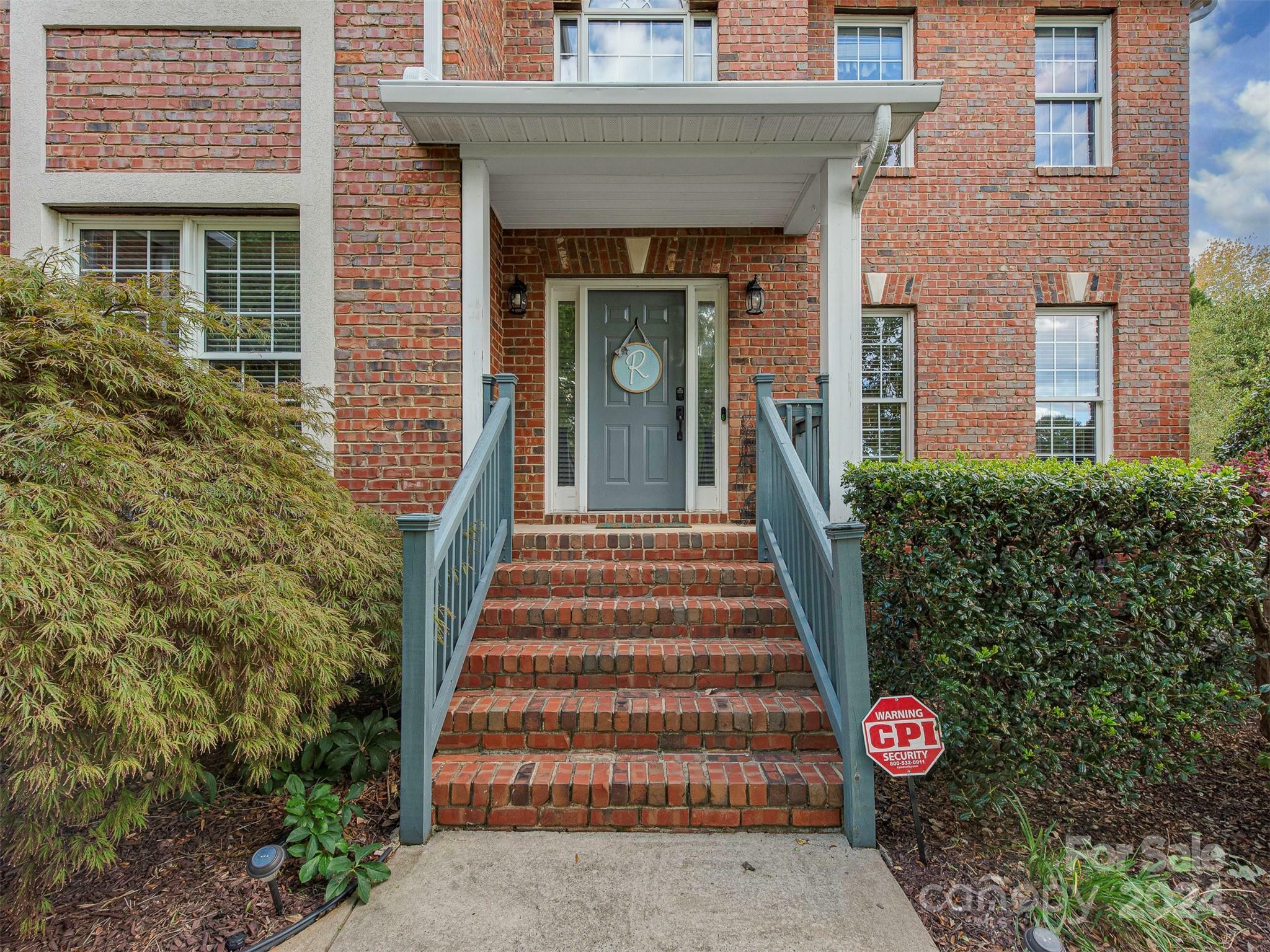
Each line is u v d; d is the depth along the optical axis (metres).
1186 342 5.44
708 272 5.11
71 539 1.88
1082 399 5.55
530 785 2.45
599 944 1.89
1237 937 1.94
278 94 3.94
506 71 5.22
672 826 2.43
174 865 2.24
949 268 5.42
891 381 5.54
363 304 3.91
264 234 4.12
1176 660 2.43
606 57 5.41
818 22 5.51
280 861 1.97
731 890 2.11
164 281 2.83
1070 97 5.63
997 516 2.46
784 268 5.10
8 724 1.66
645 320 5.34
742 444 5.08
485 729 2.73
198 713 2.04
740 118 3.56
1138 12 5.51
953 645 2.44
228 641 2.15
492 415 3.52
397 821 2.49
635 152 3.82
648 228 5.08
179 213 4.04
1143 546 2.45
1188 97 5.50
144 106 3.91
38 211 3.90
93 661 1.80
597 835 2.42
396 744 2.76
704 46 5.41
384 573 2.95
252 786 2.66
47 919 1.98
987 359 5.41
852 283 3.86
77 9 3.89
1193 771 2.46
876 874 2.19
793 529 3.24
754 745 2.71
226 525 2.35
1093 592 2.44
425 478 3.90
